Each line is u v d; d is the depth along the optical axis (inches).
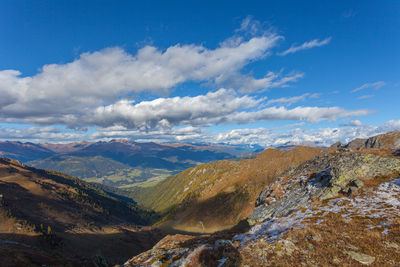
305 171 1881.2
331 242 676.7
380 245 618.2
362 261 560.7
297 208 1254.3
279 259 619.5
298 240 725.9
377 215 831.1
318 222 885.2
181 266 729.0
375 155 1373.0
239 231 1614.2
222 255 682.8
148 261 1134.4
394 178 1124.5
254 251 685.9
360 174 1273.4
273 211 1590.8
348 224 796.0
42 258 1640.0
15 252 1582.2
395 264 527.8
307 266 568.4
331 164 1572.3
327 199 1203.9
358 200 1047.0
